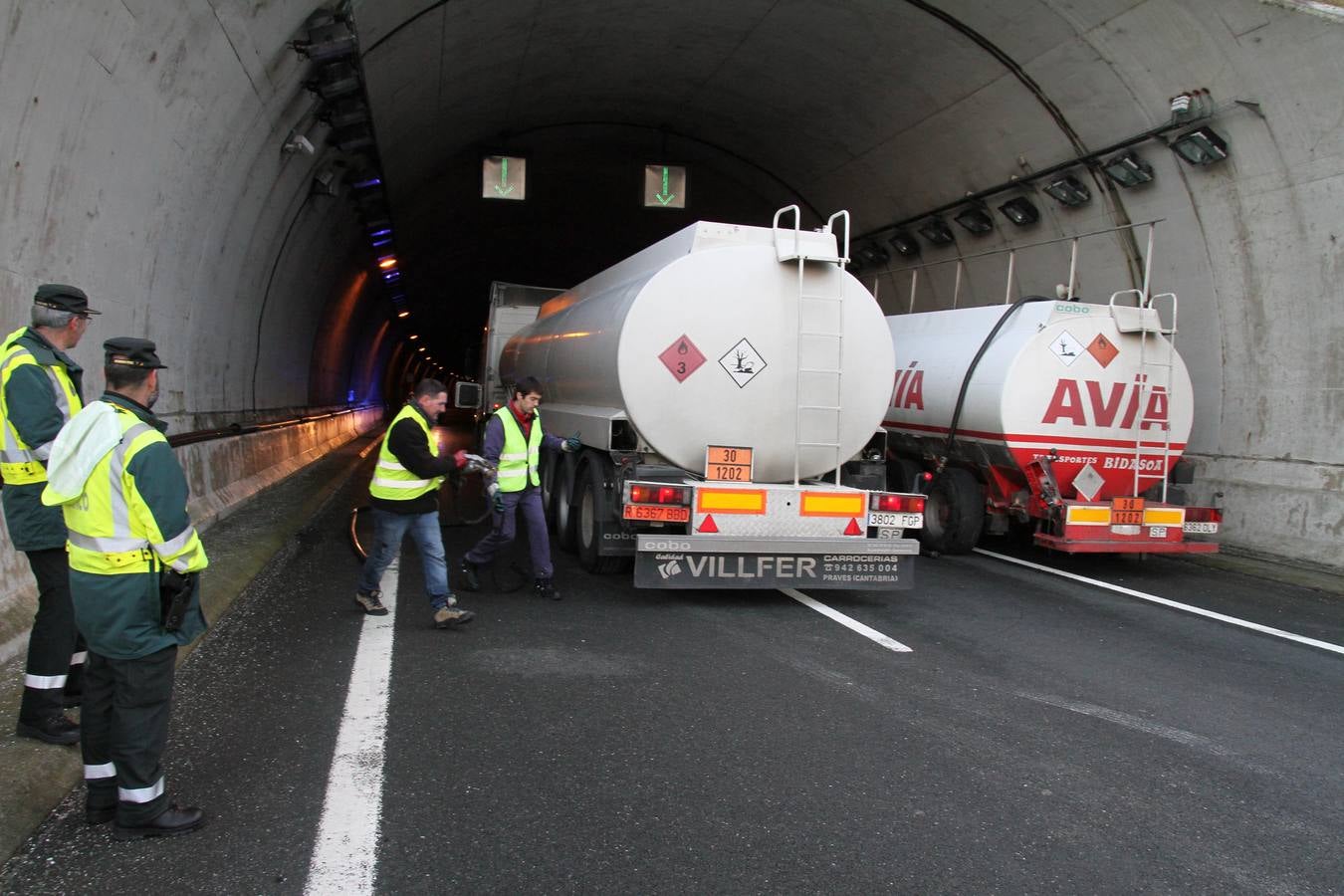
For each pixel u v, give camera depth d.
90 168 6.08
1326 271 9.52
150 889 2.95
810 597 7.76
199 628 3.35
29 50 4.77
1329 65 8.51
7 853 3.10
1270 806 3.98
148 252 7.82
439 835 3.38
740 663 5.73
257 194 10.62
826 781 4.02
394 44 10.93
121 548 3.10
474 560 7.36
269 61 8.24
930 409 10.83
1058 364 9.48
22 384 3.65
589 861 3.24
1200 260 11.04
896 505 7.30
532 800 3.70
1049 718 4.97
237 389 12.79
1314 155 9.20
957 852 3.44
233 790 3.67
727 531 7.00
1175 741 4.71
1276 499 10.19
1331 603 8.33
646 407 7.24
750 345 7.39
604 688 5.13
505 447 7.18
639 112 17.48
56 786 3.58
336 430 22.88
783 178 18.50
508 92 15.48
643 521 6.95
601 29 13.27
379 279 26.27
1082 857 3.45
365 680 5.09
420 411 6.12
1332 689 5.72
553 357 10.25
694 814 3.64
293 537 9.45
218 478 10.18
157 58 6.33
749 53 13.80
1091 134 11.51
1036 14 10.34
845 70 13.35
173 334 9.12
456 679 5.17
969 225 14.66
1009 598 8.04
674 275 7.28
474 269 33.06
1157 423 9.80
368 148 13.33
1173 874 3.36
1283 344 10.21
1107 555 10.83
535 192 22.92
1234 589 8.88
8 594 5.20
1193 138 10.02
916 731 4.68
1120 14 9.67
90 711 3.27
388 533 6.23
